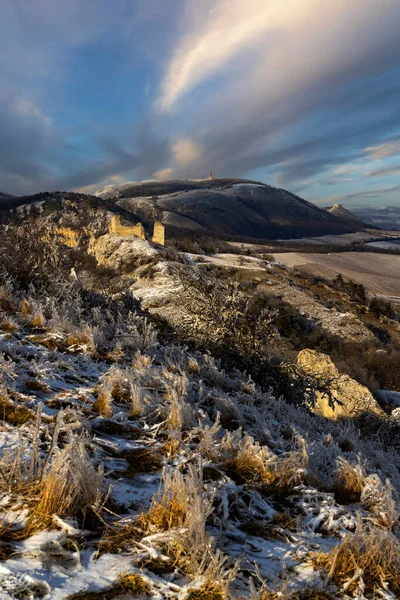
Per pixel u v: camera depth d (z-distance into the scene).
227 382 5.26
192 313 8.48
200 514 1.71
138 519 1.86
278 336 8.24
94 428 2.95
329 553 1.74
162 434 3.06
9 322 4.95
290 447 3.46
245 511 2.19
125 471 2.41
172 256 66.56
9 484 1.92
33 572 1.39
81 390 3.55
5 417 2.71
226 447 2.92
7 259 8.35
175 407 3.29
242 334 7.95
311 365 13.05
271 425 3.91
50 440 2.48
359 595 1.56
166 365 5.11
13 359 3.86
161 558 1.57
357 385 12.21
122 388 3.83
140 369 4.42
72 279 8.73
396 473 4.06
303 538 1.99
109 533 1.73
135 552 1.60
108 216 133.12
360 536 1.86
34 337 4.77
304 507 2.34
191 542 1.63
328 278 87.88
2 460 2.03
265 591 1.43
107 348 5.14
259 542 1.91
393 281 91.06
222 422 3.71
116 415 3.20
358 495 2.73
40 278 8.38
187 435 3.11
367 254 125.38
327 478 2.96
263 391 7.02
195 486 1.95
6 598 1.26
